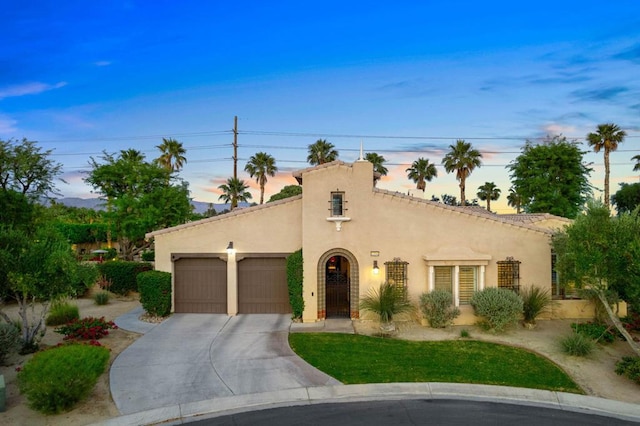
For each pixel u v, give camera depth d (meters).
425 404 9.95
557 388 10.78
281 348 13.71
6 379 11.02
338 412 9.50
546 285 17.38
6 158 23.53
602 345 14.12
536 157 35.31
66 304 16.98
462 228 17.44
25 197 23.61
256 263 18.62
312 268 17.22
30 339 13.09
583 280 12.65
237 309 18.41
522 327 16.27
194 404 9.77
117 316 18.17
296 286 17.23
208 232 18.44
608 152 45.31
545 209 34.53
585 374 11.70
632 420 9.27
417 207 17.41
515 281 17.30
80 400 9.71
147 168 29.86
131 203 27.77
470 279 17.47
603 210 12.20
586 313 17.52
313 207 17.30
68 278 13.05
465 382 11.08
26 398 9.92
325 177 17.33
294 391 10.50
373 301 15.80
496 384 10.98
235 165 37.94
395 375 11.50
